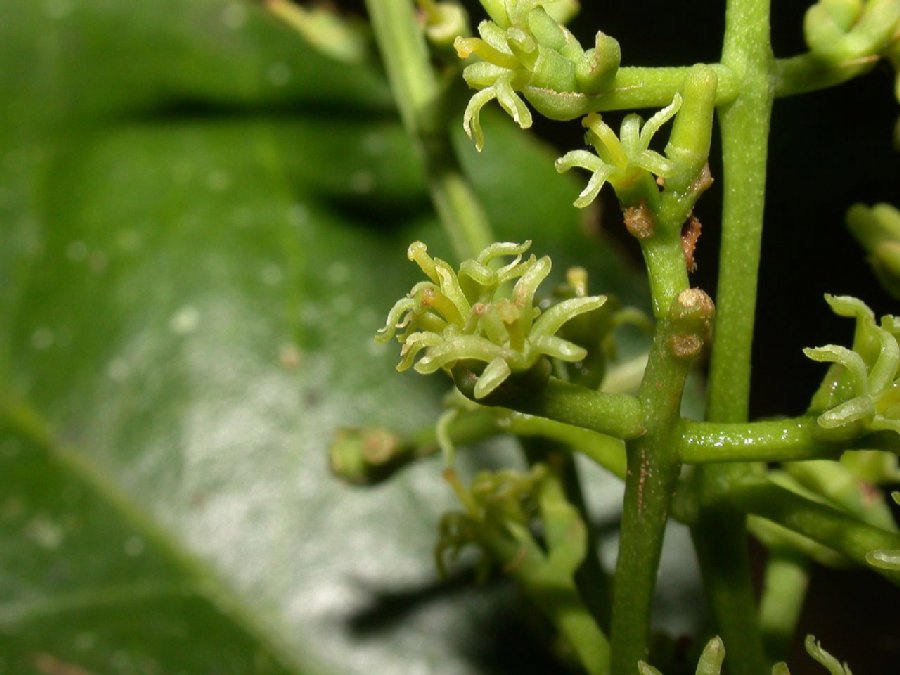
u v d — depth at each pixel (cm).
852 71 8
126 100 14
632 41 17
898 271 9
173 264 13
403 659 11
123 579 11
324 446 12
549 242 14
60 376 13
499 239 14
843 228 17
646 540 7
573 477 9
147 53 15
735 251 7
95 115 14
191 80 15
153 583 12
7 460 12
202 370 13
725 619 8
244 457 12
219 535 12
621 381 10
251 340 13
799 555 9
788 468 9
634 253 16
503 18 7
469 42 7
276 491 12
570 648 10
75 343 13
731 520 8
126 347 13
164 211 13
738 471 8
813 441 7
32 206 14
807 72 8
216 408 12
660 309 7
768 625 9
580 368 8
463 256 10
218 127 14
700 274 16
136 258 13
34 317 13
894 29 8
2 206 13
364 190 14
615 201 16
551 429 8
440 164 10
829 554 9
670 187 6
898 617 16
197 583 12
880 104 16
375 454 10
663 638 9
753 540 15
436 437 10
